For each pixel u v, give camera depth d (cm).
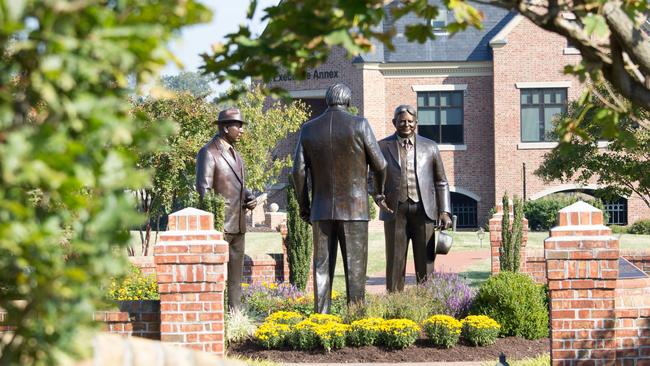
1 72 353
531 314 1402
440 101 4441
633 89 528
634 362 1034
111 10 351
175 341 1057
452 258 2936
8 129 334
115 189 355
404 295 1484
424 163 1585
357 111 4222
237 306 1517
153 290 1661
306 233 1983
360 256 1399
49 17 323
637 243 3444
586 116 2628
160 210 2841
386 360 1284
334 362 1275
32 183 352
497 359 1293
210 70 493
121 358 430
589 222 1045
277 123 3316
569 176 2858
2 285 423
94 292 368
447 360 1290
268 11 471
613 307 1034
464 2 492
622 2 522
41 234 335
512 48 4325
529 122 4347
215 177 1511
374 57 4350
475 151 4434
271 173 3244
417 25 526
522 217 1920
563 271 1038
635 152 2541
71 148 326
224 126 1534
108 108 345
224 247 1059
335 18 464
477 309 1445
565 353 1038
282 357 1293
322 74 4450
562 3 505
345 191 1387
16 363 363
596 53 521
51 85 336
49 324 355
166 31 355
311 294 1759
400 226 1583
